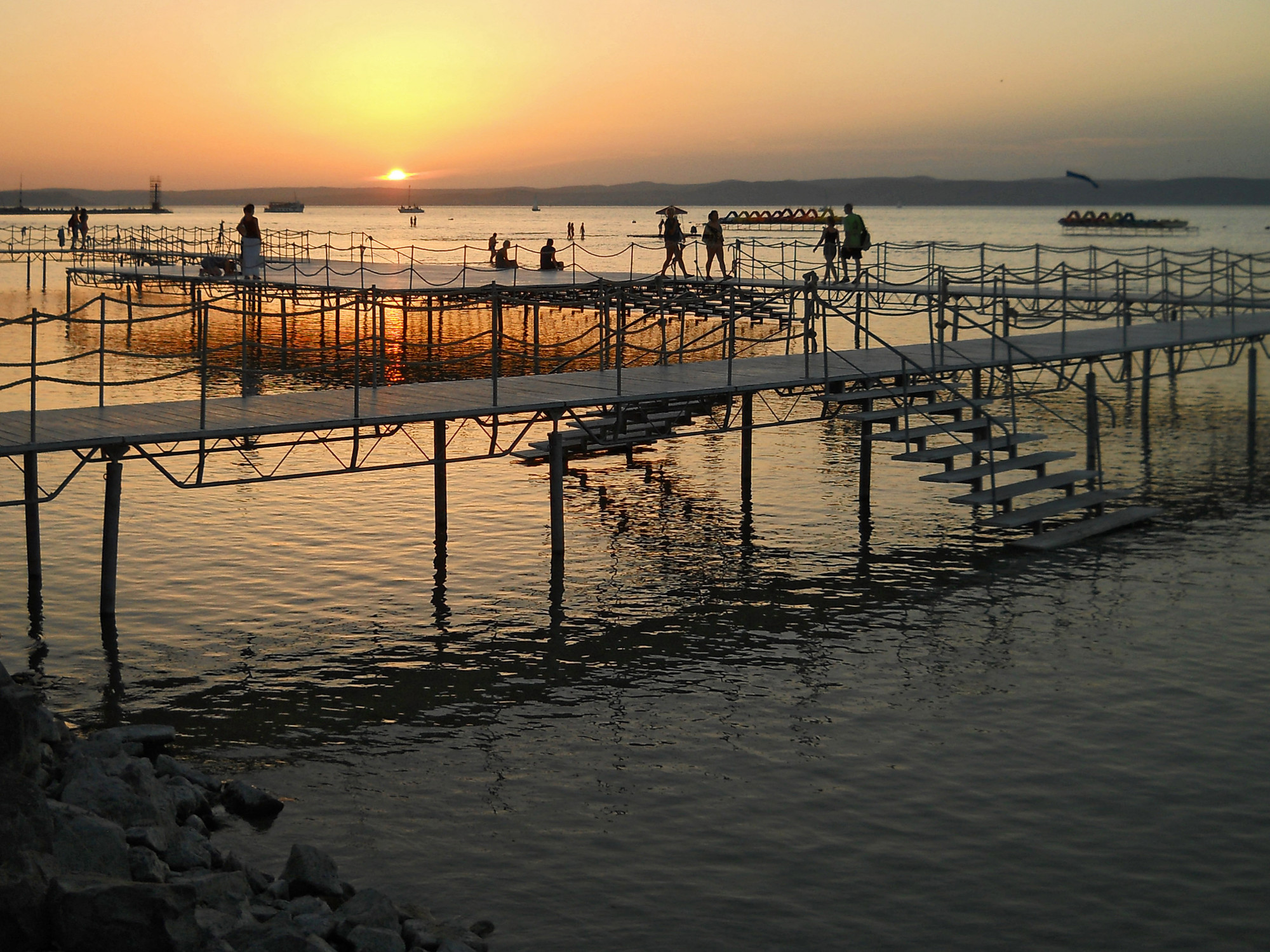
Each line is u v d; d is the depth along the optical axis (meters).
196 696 15.63
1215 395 41.06
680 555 22.30
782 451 31.78
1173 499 26.56
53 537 22.23
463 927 10.24
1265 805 12.76
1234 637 17.83
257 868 11.16
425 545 22.58
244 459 29.06
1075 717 15.05
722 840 12.05
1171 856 11.73
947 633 18.17
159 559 21.19
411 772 13.61
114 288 69.38
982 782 13.30
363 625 18.39
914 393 26.25
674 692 15.98
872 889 11.15
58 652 16.92
